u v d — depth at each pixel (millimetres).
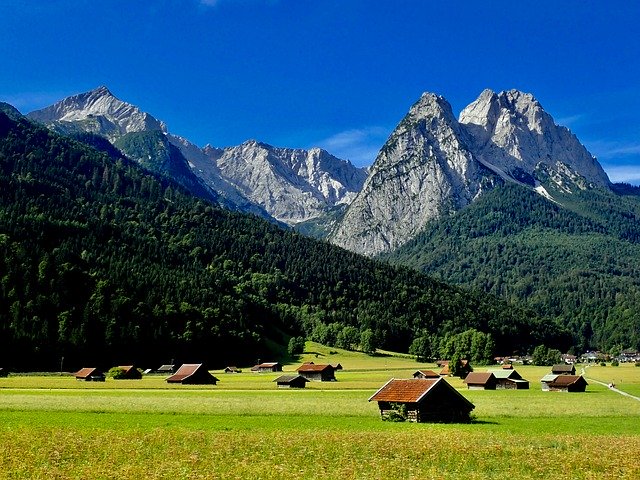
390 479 44531
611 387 160250
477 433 66562
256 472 45812
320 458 51812
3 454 50844
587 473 46188
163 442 57844
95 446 55375
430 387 82062
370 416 86062
